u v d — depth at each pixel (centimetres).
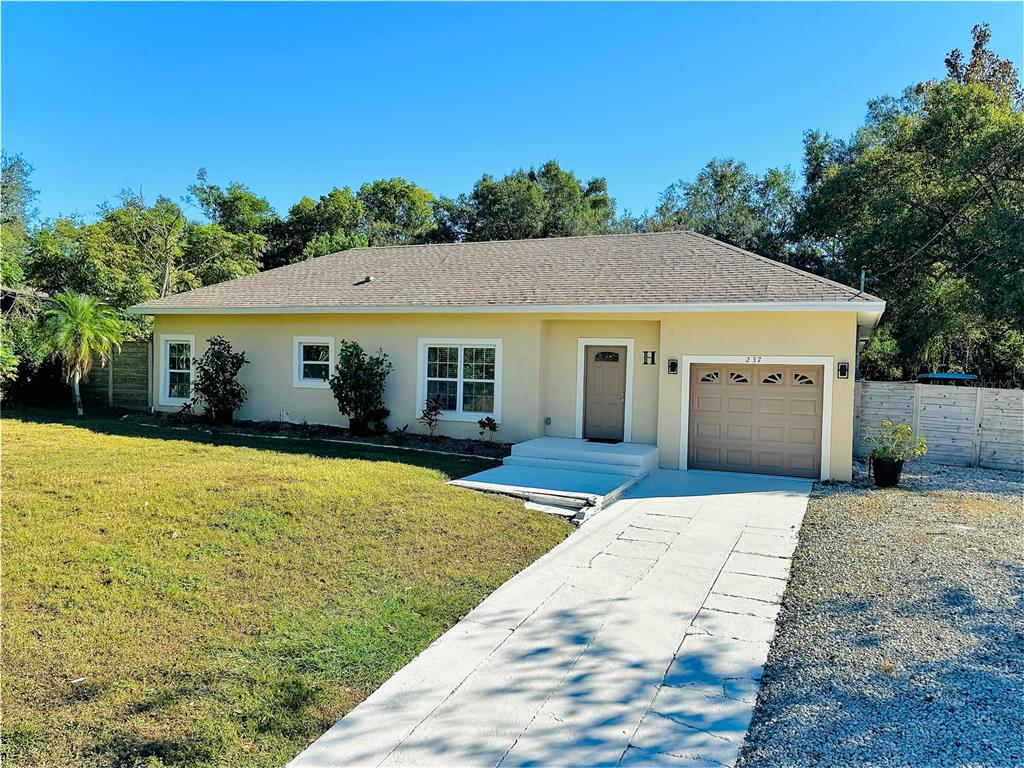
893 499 923
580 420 1271
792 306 1027
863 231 2220
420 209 4141
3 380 1620
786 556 670
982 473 1153
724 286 1155
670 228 3812
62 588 482
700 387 1153
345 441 1310
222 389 1472
